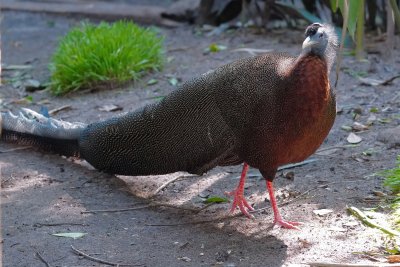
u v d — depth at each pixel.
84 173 10.91
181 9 19.89
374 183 10.01
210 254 8.34
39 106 14.07
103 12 20.47
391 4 9.66
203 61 16.02
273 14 18.55
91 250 8.45
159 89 14.52
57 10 21.05
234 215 9.45
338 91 13.71
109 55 14.78
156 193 10.25
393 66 14.76
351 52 15.70
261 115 8.50
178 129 9.36
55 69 14.93
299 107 8.24
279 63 8.56
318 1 18.30
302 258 8.10
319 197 9.72
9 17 20.89
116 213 9.57
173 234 8.91
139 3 22.38
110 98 14.27
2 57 17.30
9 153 11.68
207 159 9.21
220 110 8.91
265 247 8.45
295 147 8.52
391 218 8.80
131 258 8.24
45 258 8.26
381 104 12.96
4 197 10.03
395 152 10.96
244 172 9.43
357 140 11.51
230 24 18.84
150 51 15.43
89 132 10.54
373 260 7.96
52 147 11.51
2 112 12.84
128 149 9.98
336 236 8.59
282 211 9.43
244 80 8.70
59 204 9.81
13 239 8.73
